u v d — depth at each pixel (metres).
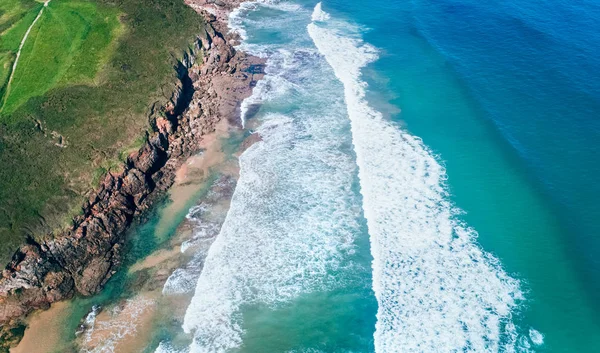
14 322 31.97
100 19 55.09
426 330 31.28
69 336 31.28
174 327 31.91
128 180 40.16
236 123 49.09
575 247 35.97
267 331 31.81
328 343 31.14
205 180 42.75
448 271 34.78
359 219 39.16
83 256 35.28
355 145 46.28
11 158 37.97
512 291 33.34
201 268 35.50
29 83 45.03
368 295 33.75
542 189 40.50
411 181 42.22
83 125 41.84
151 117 44.69
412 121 49.19
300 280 34.81
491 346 30.25
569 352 29.92
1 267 31.59
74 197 36.84
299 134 47.88
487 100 50.59
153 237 37.78
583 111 47.62
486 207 39.59
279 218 39.34
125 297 33.62
